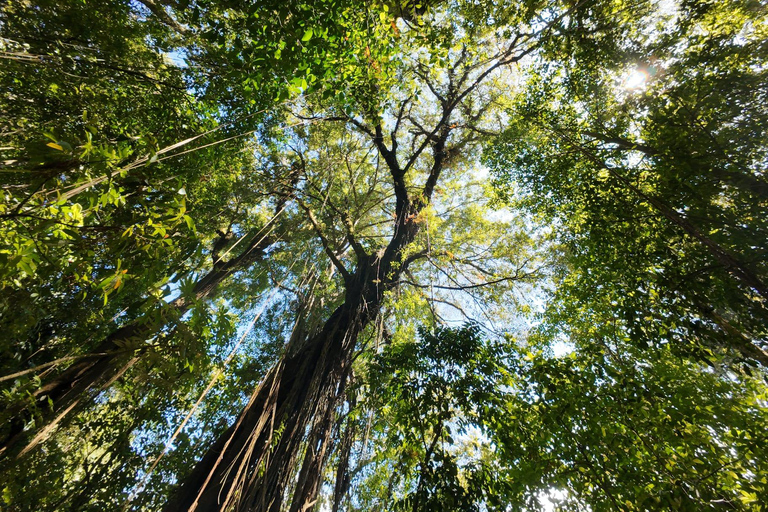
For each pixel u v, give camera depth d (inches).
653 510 122.7
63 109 191.8
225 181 309.6
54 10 169.5
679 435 139.6
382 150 394.6
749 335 148.1
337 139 419.2
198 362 106.5
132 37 210.2
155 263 91.0
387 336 395.5
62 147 72.2
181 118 240.8
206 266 422.9
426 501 142.3
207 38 159.2
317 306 347.6
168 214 89.3
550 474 147.6
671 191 169.9
